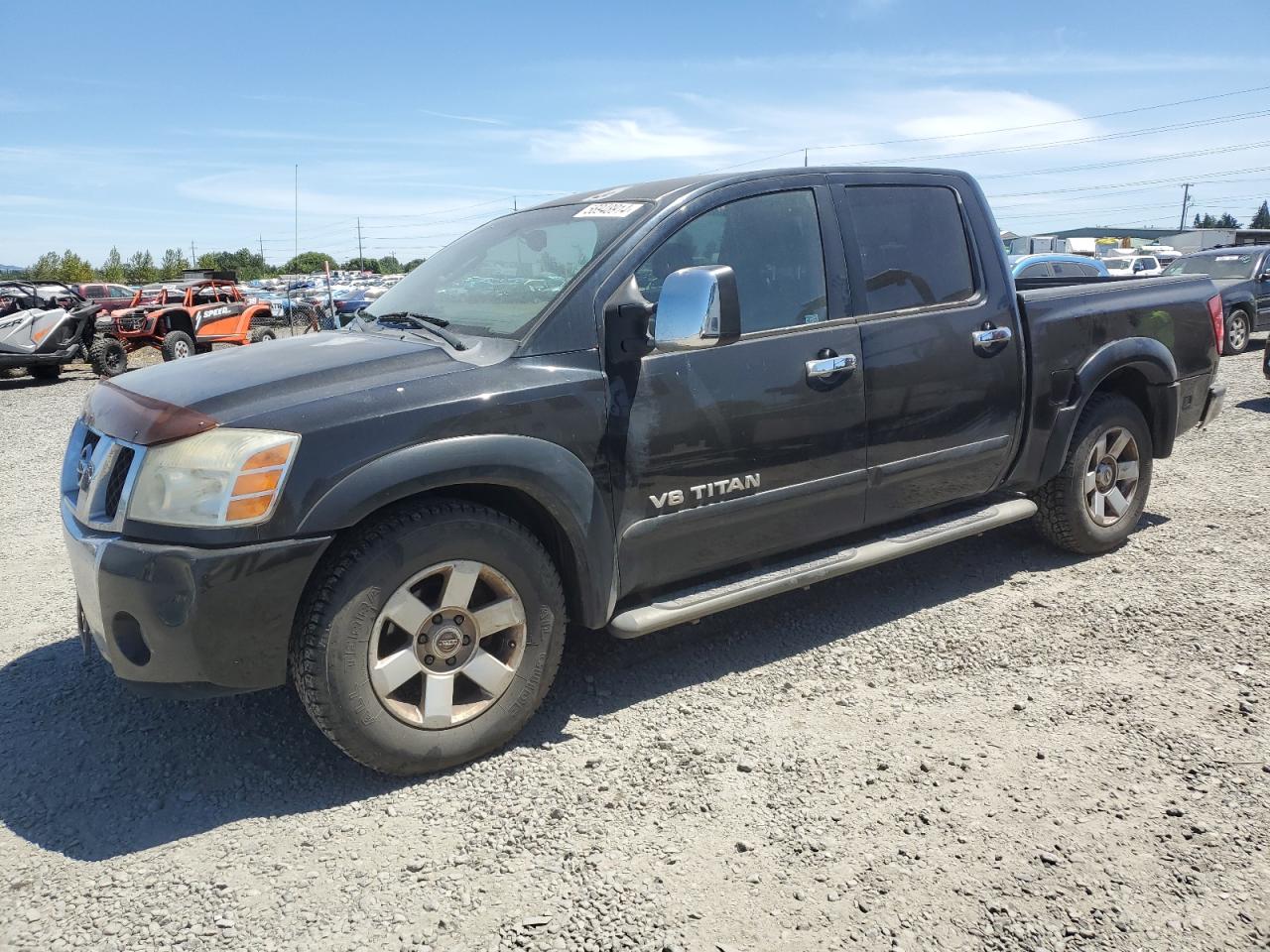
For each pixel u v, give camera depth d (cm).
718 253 353
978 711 332
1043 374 434
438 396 291
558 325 317
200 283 2408
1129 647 379
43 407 1308
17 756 318
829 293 373
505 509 321
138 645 278
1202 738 309
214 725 336
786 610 429
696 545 345
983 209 430
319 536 270
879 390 380
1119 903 234
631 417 322
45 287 2112
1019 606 425
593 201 376
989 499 458
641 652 389
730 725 328
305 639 275
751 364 346
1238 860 248
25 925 234
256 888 247
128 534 271
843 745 312
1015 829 264
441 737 296
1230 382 1120
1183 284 506
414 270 428
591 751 313
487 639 311
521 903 239
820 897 239
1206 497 593
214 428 269
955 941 223
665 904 238
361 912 237
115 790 296
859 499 383
